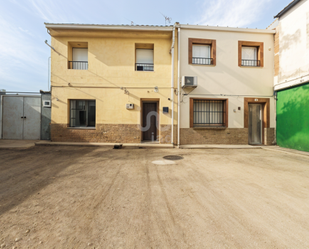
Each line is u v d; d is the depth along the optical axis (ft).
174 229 6.70
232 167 15.80
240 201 9.14
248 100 28.76
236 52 28.53
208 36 28.07
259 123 30.17
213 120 29.19
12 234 6.25
